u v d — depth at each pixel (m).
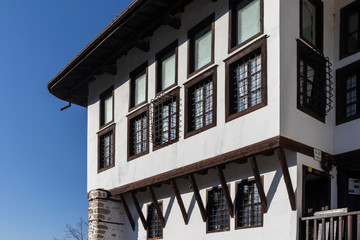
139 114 12.66
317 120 9.49
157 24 12.35
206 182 10.81
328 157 9.43
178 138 11.07
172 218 11.69
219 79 10.18
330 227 8.01
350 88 9.85
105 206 13.48
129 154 12.88
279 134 8.55
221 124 9.90
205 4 11.03
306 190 9.90
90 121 15.30
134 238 13.20
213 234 10.31
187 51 11.32
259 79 9.38
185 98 11.08
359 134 9.30
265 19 9.30
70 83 15.44
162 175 11.35
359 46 9.84
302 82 9.41
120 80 13.85
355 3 10.03
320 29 10.06
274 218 9.02
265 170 9.41
